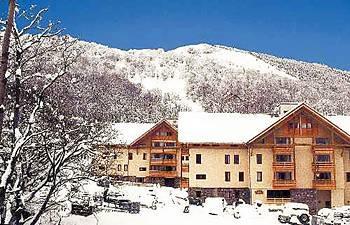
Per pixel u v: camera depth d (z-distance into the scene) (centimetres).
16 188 1472
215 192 6034
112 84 17725
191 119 6481
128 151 7219
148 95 18600
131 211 4241
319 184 5838
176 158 7200
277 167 5897
